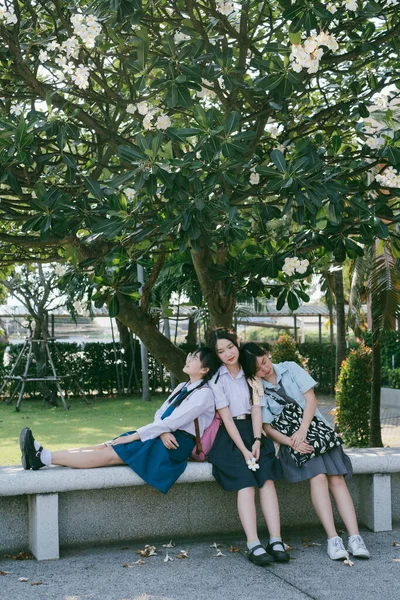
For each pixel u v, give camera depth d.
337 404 10.53
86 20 4.41
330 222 4.72
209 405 4.34
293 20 4.15
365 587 3.70
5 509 4.31
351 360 10.33
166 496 4.57
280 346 12.76
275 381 4.52
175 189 4.22
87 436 11.40
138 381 19.27
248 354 4.41
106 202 4.67
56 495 4.19
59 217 4.39
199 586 3.72
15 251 6.55
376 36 5.29
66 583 3.77
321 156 4.99
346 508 4.28
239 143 4.10
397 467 4.75
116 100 5.09
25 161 4.34
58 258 6.11
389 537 4.62
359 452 4.95
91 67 5.30
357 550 4.12
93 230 4.31
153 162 4.05
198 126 4.20
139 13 4.19
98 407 16.02
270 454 4.35
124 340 19.47
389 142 4.77
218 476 4.32
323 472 4.25
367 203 4.92
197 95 5.14
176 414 4.30
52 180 4.96
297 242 4.83
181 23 4.90
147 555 4.23
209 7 5.15
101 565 4.07
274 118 5.38
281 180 4.14
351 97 5.42
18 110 4.64
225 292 5.10
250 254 5.21
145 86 4.41
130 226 4.48
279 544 4.12
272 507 4.22
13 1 4.73
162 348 5.83
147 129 4.55
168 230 4.27
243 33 5.00
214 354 4.47
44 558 4.17
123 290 4.83
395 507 4.97
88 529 4.41
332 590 3.66
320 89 5.41
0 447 10.19
